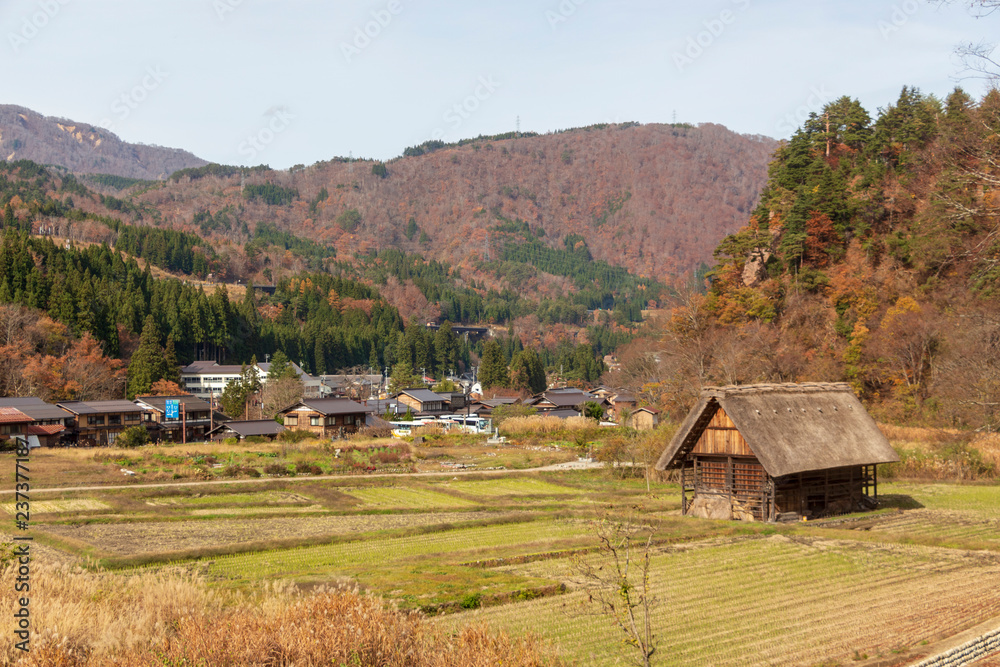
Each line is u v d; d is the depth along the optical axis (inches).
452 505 1467.8
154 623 553.0
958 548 997.8
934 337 2284.7
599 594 774.5
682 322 2741.1
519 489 1718.8
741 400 1235.2
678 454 1298.0
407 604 716.0
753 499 1223.5
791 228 2930.6
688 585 814.5
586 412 3218.5
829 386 1379.2
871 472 1644.9
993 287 1977.1
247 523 1286.9
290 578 842.2
